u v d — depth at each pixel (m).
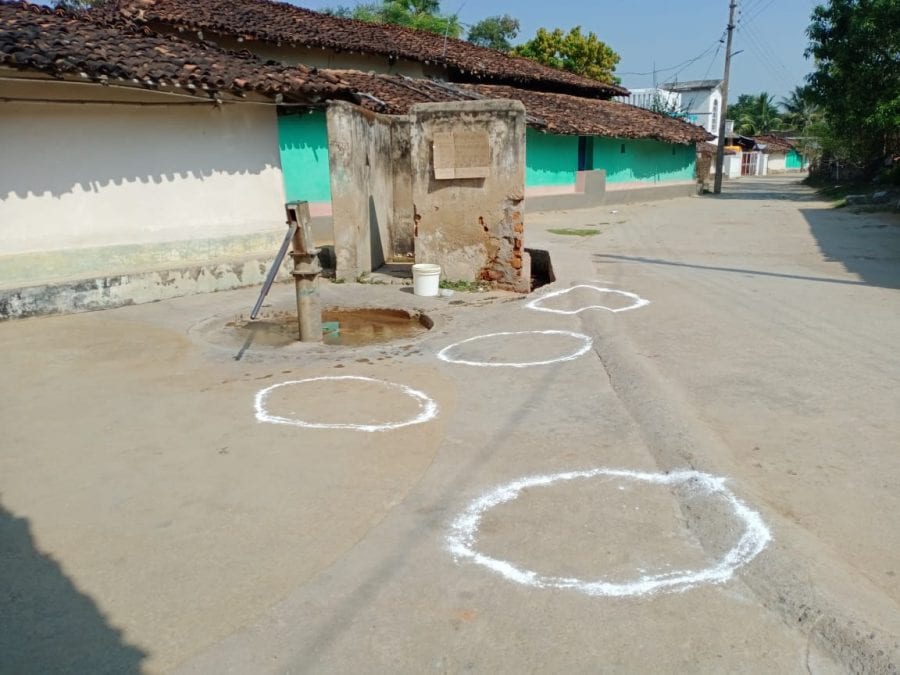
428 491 3.34
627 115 24.14
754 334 5.82
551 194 19.95
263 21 14.04
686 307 6.89
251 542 2.96
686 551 2.79
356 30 16.92
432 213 8.52
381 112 12.73
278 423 4.26
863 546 2.74
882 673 2.07
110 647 2.35
